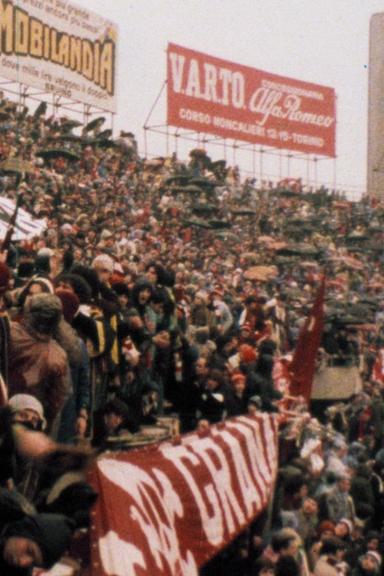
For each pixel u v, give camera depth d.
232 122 72.44
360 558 17.92
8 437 7.20
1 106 51.06
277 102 75.56
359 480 20.56
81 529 8.42
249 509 11.91
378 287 54.28
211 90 70.69
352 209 72.81
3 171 38.19
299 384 19.00
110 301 14.01
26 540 6.40
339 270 53.53
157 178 57.81
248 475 12.20
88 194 44.16
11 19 53.84
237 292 36.16
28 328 10.25
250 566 13.10
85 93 59.72
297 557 12.86
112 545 8.34
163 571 9.06
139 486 9.22
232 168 67.19
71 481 6.93
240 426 12.44
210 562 12.69
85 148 53.22
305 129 77.38
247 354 18.58
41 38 56.12
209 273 37.81
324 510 18.06
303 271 50.62
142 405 14.65
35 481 7.91
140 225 44.56
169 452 10.28
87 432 12.37
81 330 12.67
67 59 58.19
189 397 16.41
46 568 6.64
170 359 16.34
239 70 72.69
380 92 83.44
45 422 9.91
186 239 49.09
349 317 31.36
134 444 12.92
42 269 13.80
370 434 25.34
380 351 30.48
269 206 66.50
